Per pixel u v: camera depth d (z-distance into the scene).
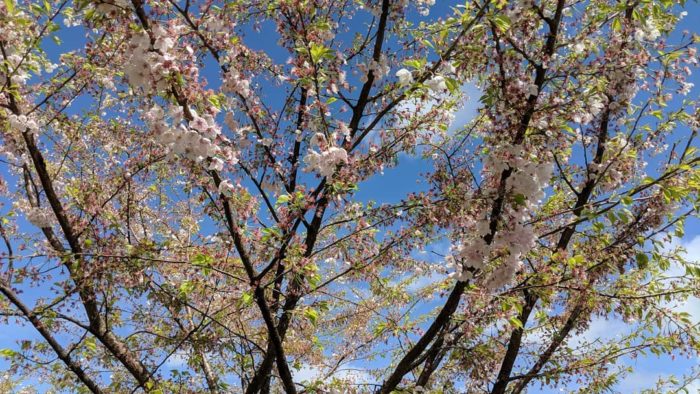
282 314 4.84
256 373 5.07
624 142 5.36
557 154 5.34
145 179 5.36
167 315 5.50
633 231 5.01
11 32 4.59
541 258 5.39
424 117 4.67
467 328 4.70
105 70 4.92
